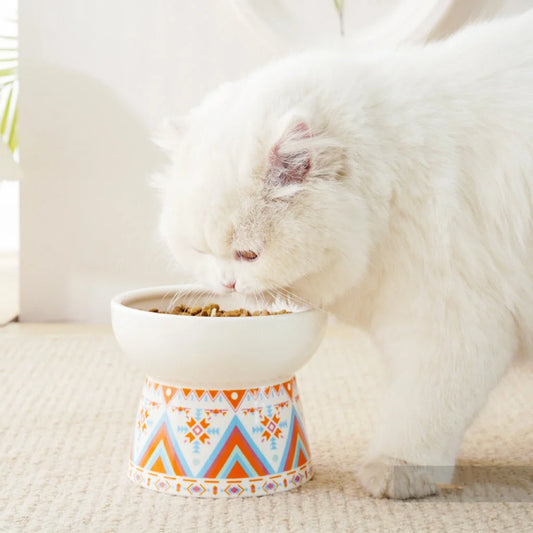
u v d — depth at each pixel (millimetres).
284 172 804
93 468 877
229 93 876
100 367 1154
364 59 881
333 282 825
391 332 845
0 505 809
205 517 793
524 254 836
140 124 1394
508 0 1328
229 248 812
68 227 1413
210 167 813
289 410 847
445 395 833
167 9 1379
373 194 814
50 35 1383
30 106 1392
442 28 1337
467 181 829
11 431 953
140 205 1402
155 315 812
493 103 839
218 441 824
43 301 1429
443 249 819
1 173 1284
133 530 773
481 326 828
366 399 1060
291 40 1351
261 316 812
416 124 827
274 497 829
